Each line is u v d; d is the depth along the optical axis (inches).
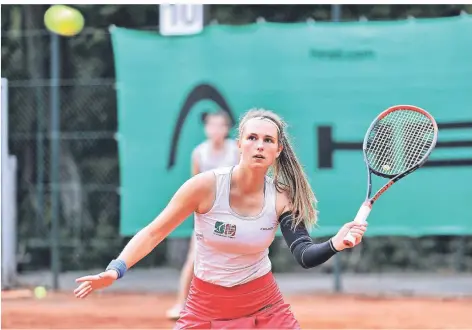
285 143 306.2
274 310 312.8
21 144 883.4
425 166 686.5
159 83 714.2
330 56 700.0
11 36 913.5
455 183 684.7
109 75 927.7
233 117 703.1
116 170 924.6
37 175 882.1
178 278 861.8
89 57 928.3
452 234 683.4
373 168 324.2
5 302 714.2
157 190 714.2
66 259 909.2
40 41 922.1
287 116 701.3
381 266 919.7
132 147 716.0
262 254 309.4
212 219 302.0
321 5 931.3
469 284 819.4
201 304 312.0
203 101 710.5
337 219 693.3
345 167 694.5
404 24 696.4
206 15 788.0
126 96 716.0
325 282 839.1
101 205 917.2
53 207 774.5
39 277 841.5
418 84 694.5
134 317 629.6
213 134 554.6
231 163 554.3
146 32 715.4
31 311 665.0
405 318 622.2
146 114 715.4
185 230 693.9
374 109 697.6
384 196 687.7
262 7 938.1
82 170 926.4
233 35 706.2
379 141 345.7
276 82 703.1
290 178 306.7
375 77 697.6
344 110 698.8
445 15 919.0
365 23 699.4
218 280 307.7
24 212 877.8
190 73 711.1
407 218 687.7
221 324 310.2
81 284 293.0
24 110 885.2
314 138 699.4
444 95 691.4
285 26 703.1
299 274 907.4
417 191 685.9
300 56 700.7
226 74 707.4
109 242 911.0
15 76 920.9
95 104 918.4
